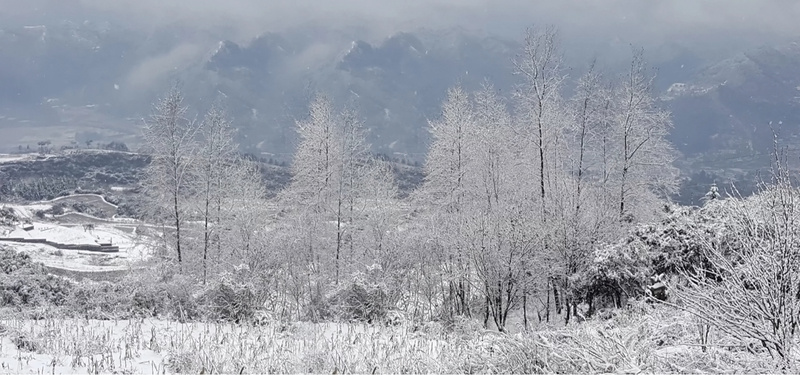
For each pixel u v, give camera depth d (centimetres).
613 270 1647
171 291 1625
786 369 600
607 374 617
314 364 811
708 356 686
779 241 651
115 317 1322
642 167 2584
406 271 2370
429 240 2394
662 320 823
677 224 1530
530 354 745
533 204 2173
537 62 2411
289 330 1181
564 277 1912
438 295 2406
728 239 1052
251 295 1534
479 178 2550
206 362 814
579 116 2558
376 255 2452
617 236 2009
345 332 1199
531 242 1888
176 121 2570
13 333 981
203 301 1554
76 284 1673
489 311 2131
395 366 810
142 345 981
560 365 711
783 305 641
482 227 1939
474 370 779
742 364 653
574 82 2552
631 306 1303
